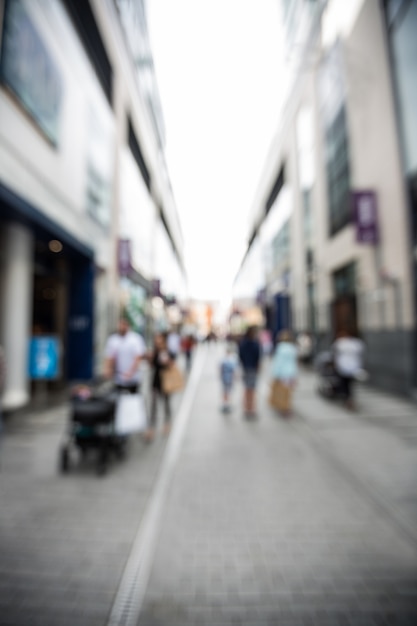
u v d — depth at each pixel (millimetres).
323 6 13945
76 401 4297
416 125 8594
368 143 10594
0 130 6273
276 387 7332
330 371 8875
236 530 3064
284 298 23156
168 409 5988
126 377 5219
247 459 4766
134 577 2471
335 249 13648
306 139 17344
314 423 6605
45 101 7871
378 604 2240
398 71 9195
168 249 32531
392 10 9266
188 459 4762
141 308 18984
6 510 3371
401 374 8969
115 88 13578
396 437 5711
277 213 25203
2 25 6203
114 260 13453
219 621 2109
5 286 7340
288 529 3084
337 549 2803
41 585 2389
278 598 2291
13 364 7316
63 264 10555
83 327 10539
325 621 2113
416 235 8695
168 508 3434
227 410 7578
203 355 25484
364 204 10164
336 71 12797
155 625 2080
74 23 9812
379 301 10117
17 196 6543
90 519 3213
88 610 2184
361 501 3600
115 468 4418
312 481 4070
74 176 9633
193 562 2637
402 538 2959
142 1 18953
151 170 21922
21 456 4828
